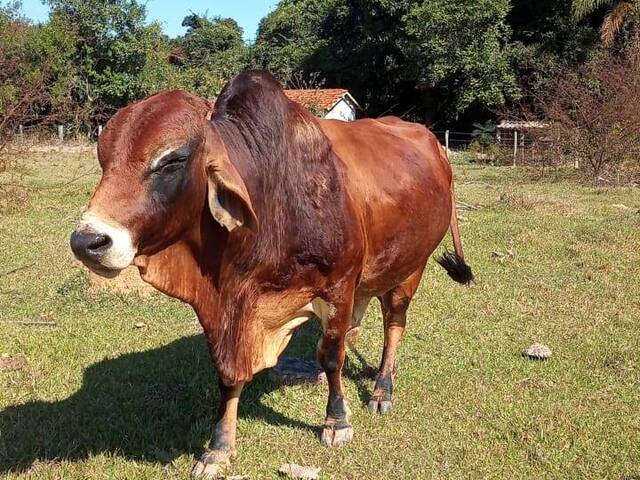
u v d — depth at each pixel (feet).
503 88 96.68
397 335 15.46
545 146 68.08
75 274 23.71
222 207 9.70
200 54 158.81
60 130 75.56
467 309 21.16
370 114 124.88
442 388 15.55
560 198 47.19
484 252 28.43
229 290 10.80
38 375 15.42
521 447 12.92
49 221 33.96
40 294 21.75
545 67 94.53
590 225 34.01
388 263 13.76
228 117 10.56
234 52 148.87
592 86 75.97
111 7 99.86
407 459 12.48
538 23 98.94
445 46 95.04
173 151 9.02
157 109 9.14
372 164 13.39
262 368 11.57
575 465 12.30
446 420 14.06
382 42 109.70
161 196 9.06
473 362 17.07
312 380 15.75
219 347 11.00
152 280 9.95
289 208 10.93
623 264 26.66
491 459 12.51
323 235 11.27
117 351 17.15
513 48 97.60
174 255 10.04
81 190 45.70
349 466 12.19
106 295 21.22
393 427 13.71
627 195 50.24
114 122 9.18
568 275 25.11
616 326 19.74
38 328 18.66
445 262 17.15
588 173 62.39
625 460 12.46
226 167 9.66
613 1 84.84
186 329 18.98
